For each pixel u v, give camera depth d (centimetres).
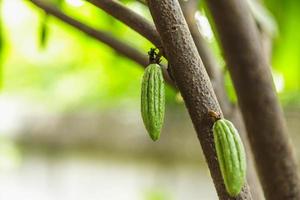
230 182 92
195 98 97
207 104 97
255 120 142
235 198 97
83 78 400
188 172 646
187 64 97
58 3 182
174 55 97
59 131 725
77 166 743
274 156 141
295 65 224
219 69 153
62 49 343
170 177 655
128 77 273
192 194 646
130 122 674
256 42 143
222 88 151
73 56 353
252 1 181
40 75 400
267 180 142
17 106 746
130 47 148
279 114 142
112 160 702
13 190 778
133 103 518
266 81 142
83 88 429
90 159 731
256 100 142
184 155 634
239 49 142
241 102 144
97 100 449
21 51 362
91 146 712
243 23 142
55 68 389
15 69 396
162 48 98
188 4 147
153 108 94
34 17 321
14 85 414
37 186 788
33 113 741
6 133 746
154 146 653
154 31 107
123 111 674
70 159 737
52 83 413
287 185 141
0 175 775
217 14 142
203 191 643
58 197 776
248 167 150
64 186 770
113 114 682
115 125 679
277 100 143
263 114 142
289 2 212
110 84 288
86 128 703
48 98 509
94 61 290
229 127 93
